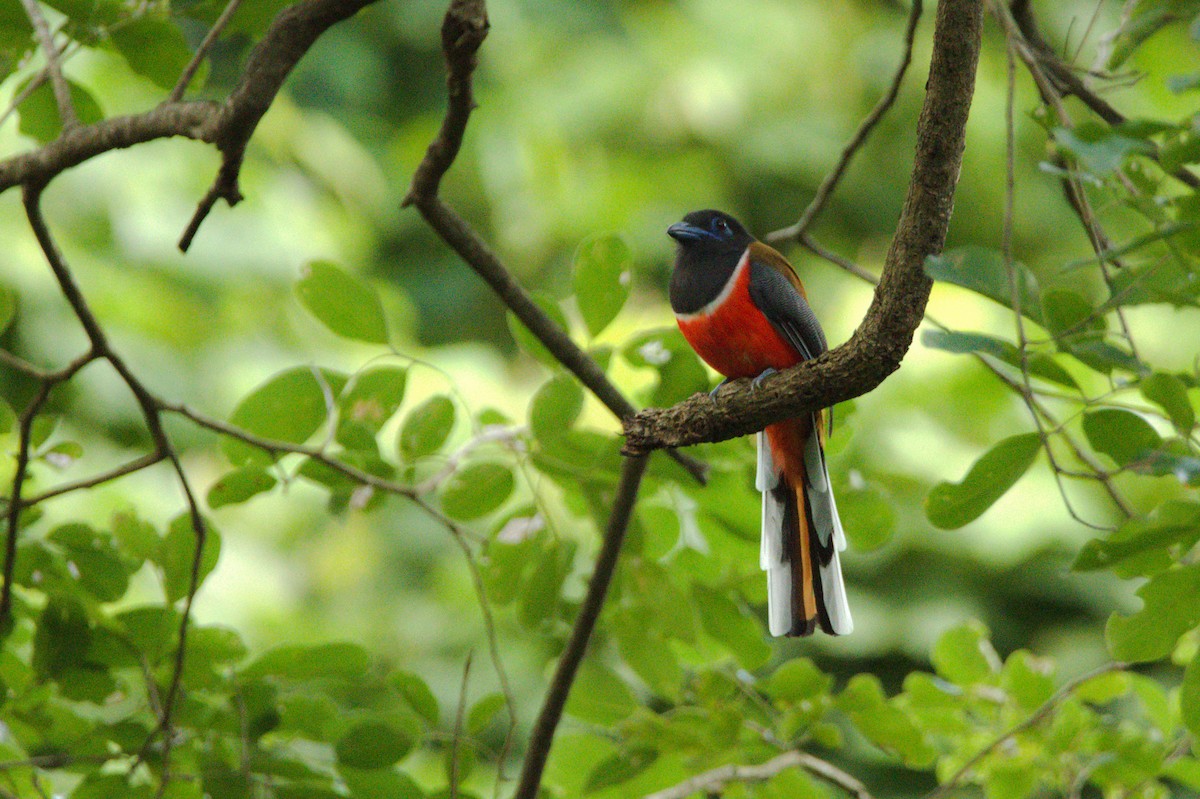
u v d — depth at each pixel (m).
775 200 22.33
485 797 15.22
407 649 17.94
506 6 22.31
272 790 8.04
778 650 17.41
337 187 21.09
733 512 8.95
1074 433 16.78
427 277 22.44
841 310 20.78
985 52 21.70
